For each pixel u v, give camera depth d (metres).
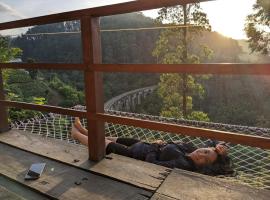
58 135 4.36
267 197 1.97
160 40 19.75
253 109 29.47
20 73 15.05
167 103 19.92
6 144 3.28
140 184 2.21
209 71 1.89
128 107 41.91
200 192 2.06
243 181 2.69
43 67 2.86
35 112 7.07
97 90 2.57
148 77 51.69
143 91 48.25
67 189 2.19
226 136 1.94
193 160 3.13
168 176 2.32
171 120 4.43
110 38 41.41
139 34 41.62
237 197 1.98
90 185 2.24
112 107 41.03
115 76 52.12
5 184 2.34
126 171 2.45
